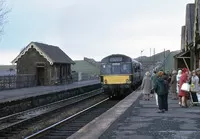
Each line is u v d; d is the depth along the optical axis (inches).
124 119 583.5
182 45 1692.9
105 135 433.1
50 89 1535.4
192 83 779.4
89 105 1183.6
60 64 2370.8
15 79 1676.9
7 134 629.9
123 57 1350.9
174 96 971.3
